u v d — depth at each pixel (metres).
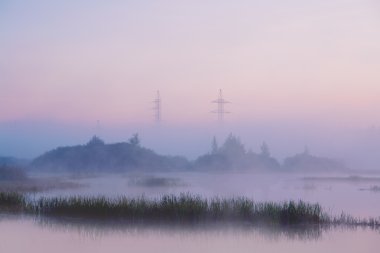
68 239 36.47
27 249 32.53
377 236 38.50
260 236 38.50
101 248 33.25
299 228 42.19
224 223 44.59
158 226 43.03
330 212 53.66
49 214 49.25
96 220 45.97
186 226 42.88
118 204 46.91
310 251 32.94
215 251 32.66
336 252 32.72
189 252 32.22
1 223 43.75
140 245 34.41
